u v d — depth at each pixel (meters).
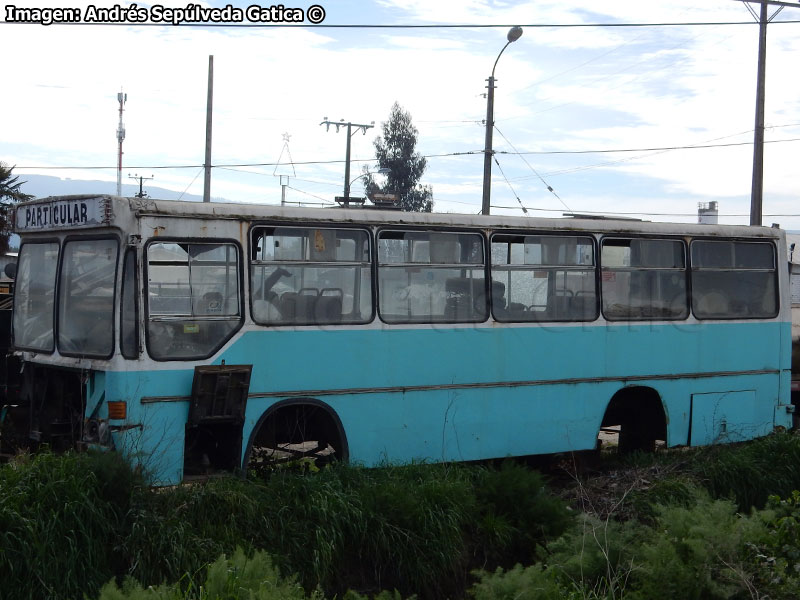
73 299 8.65
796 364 13.66
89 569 6.62
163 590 5.59
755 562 6.25
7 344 10.30
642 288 11.13
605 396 10.80
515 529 8.58
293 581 5.85
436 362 9.69
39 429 9.06
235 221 8.61
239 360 8.57
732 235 11.77
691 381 11.43
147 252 8.16
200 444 8.89
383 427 9.38
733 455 10.51
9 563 6.30
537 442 10.33
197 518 7.42
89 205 8.37
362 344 9.25
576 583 6.43
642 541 6.75
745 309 11.95
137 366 8.03
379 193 10.49
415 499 8.23
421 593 7.88
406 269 9.55
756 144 21.14
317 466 9.29
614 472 10.62
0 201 32.47
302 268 8.98
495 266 10.09
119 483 7.16
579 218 10.77
